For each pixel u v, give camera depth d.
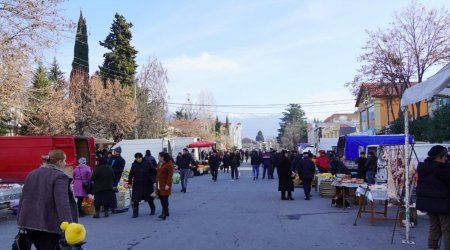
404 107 9.49
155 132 50.84
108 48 52.66
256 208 15.38
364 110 58.78
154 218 13.37
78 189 13.94
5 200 13.70
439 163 7.41
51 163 5.74
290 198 18.12
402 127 32.12
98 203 13.59
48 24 18.20
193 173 36.44
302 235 10.33
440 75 7.61
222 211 14.65
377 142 18.89
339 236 10.20
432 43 33.16
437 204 7.32
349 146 24.00
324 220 12.64
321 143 38.84
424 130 27.88
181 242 9.61
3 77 17.92
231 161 31.86
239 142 179.25
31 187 5.56
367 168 18.20
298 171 18.30
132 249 8.95
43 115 26.30
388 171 11.77
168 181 13.09
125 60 51.62
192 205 16.45
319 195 19.88
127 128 45.12
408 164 9.66
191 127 78.88
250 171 45.22
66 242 5.17
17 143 17.80
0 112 19.31
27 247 5.61
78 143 20.66
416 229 11.02
